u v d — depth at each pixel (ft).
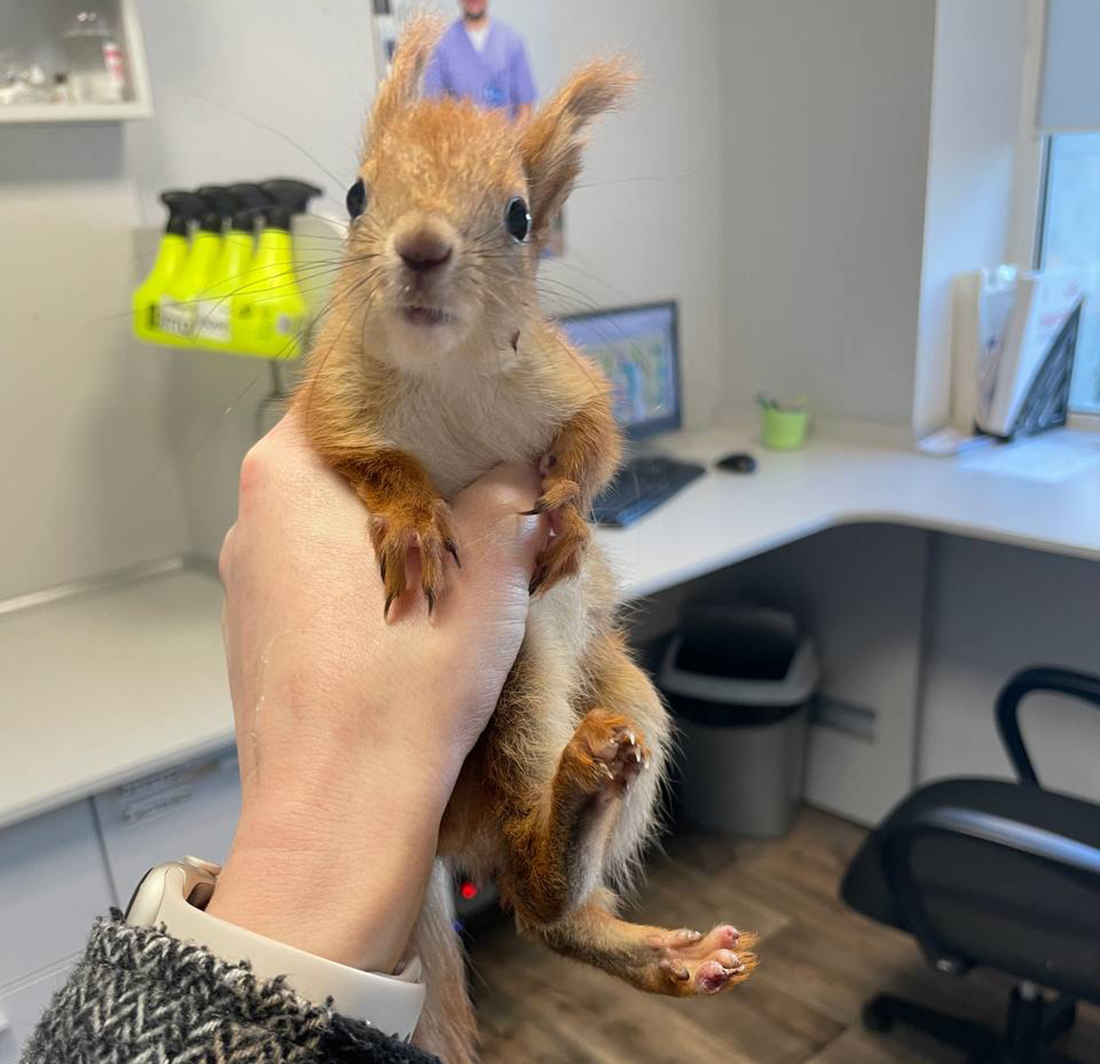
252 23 5.83
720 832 8.16
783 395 8.68
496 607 2.37
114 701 4.40
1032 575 7.16
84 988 1.59
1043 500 6.44
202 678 4.59
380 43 6.38
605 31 7.50
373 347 2.53
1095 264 7.93
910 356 7.70
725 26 8.21
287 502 2.53
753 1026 6.21
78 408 5.65
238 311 4.53
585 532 2.55
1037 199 8.04
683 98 8.20
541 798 2.68
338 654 2.23
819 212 8.00
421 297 2.29
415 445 2.67
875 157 7.53
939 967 4.50
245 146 5.96
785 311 8.46
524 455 2.78
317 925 1.87
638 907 7.29
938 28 6.93
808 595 8.41
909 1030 6.09
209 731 4.08
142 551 6.05
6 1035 3.80
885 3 7.16
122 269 5.62
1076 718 7.16
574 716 2.95
